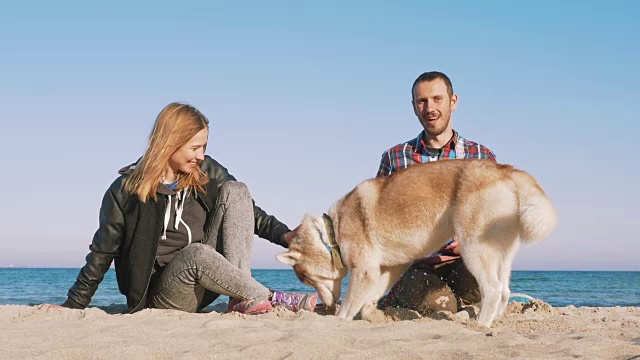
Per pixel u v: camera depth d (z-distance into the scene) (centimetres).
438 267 537
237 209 471
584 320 478
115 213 445
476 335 354
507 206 439
